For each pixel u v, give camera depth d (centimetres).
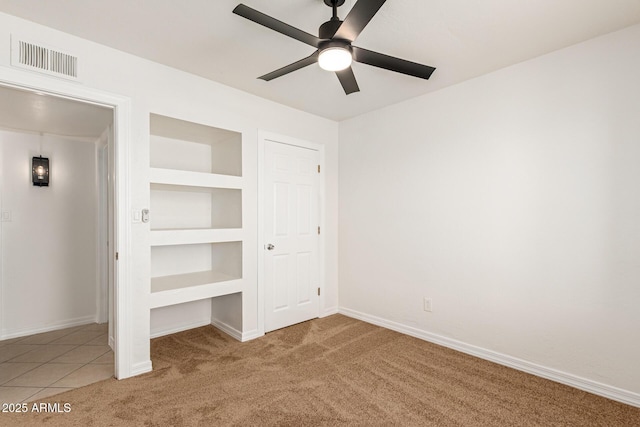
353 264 378
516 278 253
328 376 240
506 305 258
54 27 204
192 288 273
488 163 267
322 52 172
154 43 224
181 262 332
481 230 271
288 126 344
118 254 234
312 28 206
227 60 247
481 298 272
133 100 240
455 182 288
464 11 186
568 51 227
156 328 321
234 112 299
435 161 302
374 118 355
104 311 364
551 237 236
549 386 227
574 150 226
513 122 254
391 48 227
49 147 342
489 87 266
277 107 334
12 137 322
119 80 233
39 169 328
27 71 197
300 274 360
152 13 191
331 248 390
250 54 238
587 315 221
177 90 262
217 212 342
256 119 316
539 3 179
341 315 386
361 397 213
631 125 205
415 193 317
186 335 323
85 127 315
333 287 393
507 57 241
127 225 237
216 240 288
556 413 197
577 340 225
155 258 315
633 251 204
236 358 270
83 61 217
